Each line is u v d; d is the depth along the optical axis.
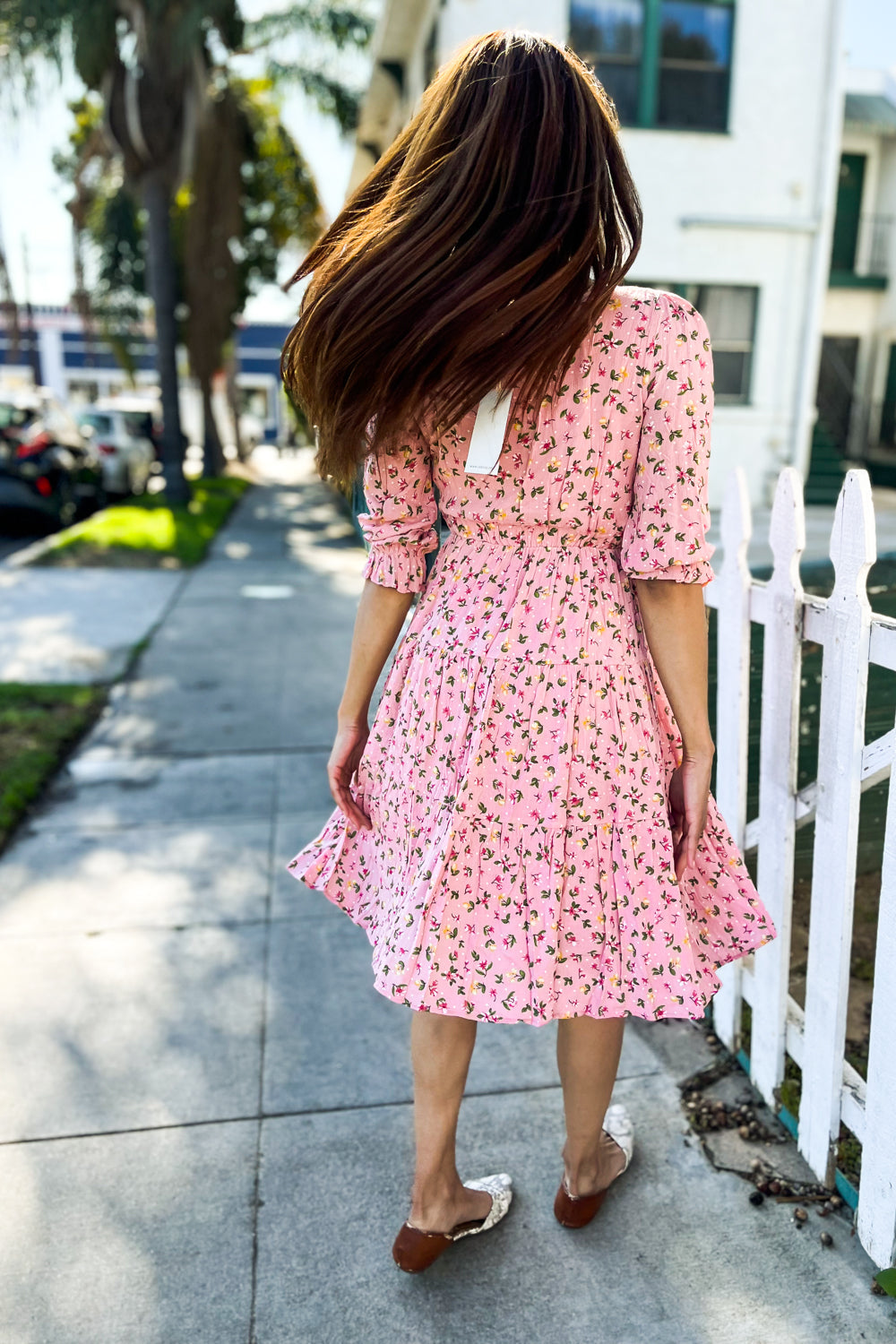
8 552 10.59
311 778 3.88
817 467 13.21
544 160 1.11
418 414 1.25
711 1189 1.77
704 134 11.33
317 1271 1.62
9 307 11.64
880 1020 1.53
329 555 10.23
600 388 1.25
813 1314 1.52
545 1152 1.87
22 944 2.63
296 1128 1.94
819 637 1.67
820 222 11.74
